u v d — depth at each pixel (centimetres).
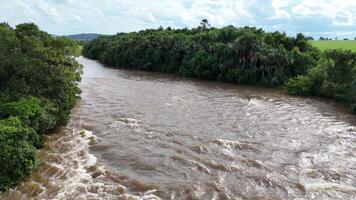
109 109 3450
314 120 3325
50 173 1938
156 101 3938
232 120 3181
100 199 1666
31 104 2472
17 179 1802
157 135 2639
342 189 1827
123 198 1680
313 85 4756
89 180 1859
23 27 3325
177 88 5066
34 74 2872
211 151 2330
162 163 2095
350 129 3023
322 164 2172
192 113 3400
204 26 9250
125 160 2139
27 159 1878
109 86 5003
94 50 11056
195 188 1781
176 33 9262
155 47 7938
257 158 2233
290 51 5988
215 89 5131
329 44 8588
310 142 2603
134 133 2673
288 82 5053
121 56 8556
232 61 6116
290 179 1927
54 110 2648
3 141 1825
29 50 2925
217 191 1766
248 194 1752
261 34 6988
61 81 2995
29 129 2228
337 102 4359
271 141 2595
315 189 1819
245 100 4206
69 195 1697
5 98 2595
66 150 2289
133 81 5731
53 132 2656
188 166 2066
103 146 2369
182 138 2588
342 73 4597
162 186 1802
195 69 6538
